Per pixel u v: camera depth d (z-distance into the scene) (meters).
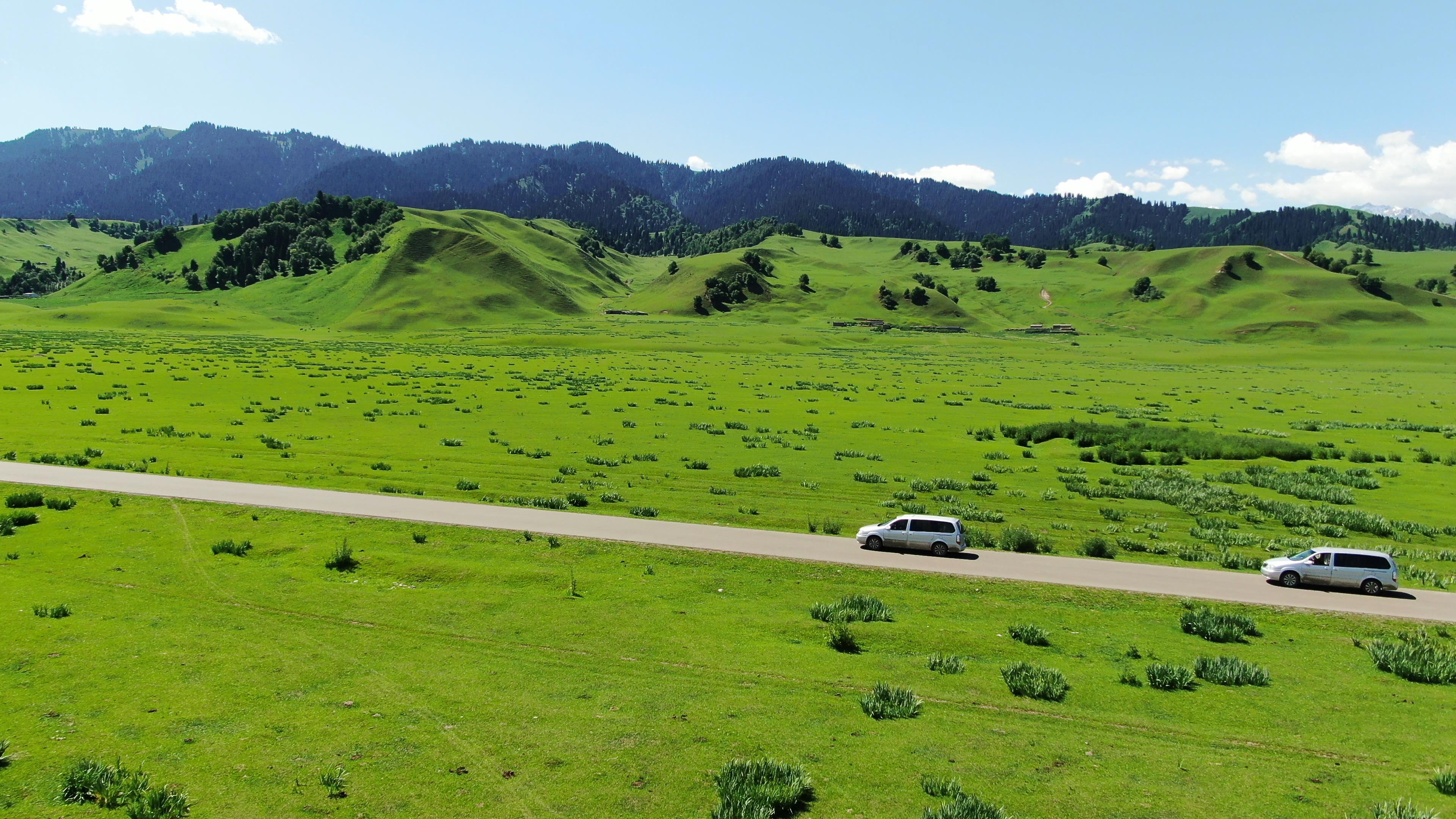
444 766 15.69
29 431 57.84
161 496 37.84
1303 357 194.00
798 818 14.30
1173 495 48.22
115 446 52.78
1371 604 27.70
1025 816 14.49
